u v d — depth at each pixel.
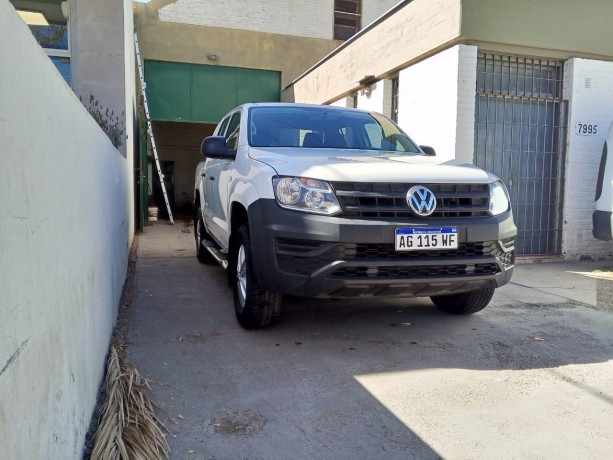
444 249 3.69
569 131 7.81
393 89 9.29
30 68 1.71
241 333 4.28
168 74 13.77
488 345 4.09
